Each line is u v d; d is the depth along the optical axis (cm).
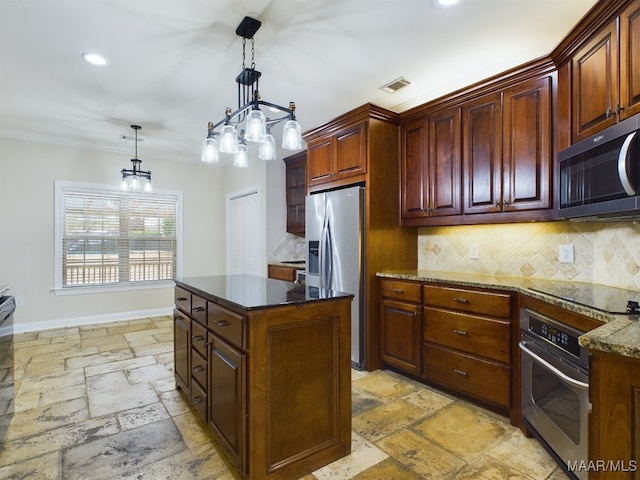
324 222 348
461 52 238
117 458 187
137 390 272
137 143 469
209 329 202
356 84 287
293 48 234
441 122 298
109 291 498
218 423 188
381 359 314
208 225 589
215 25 209
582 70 197
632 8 157
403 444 200
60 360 338
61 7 192
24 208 440
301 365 174
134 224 521
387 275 306
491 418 229
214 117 368
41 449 195
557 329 173
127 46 233
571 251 249
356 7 191
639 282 198
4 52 240
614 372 99
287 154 509
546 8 191
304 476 173
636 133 148
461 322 249
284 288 218
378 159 319
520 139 246
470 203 277
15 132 421
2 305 204
